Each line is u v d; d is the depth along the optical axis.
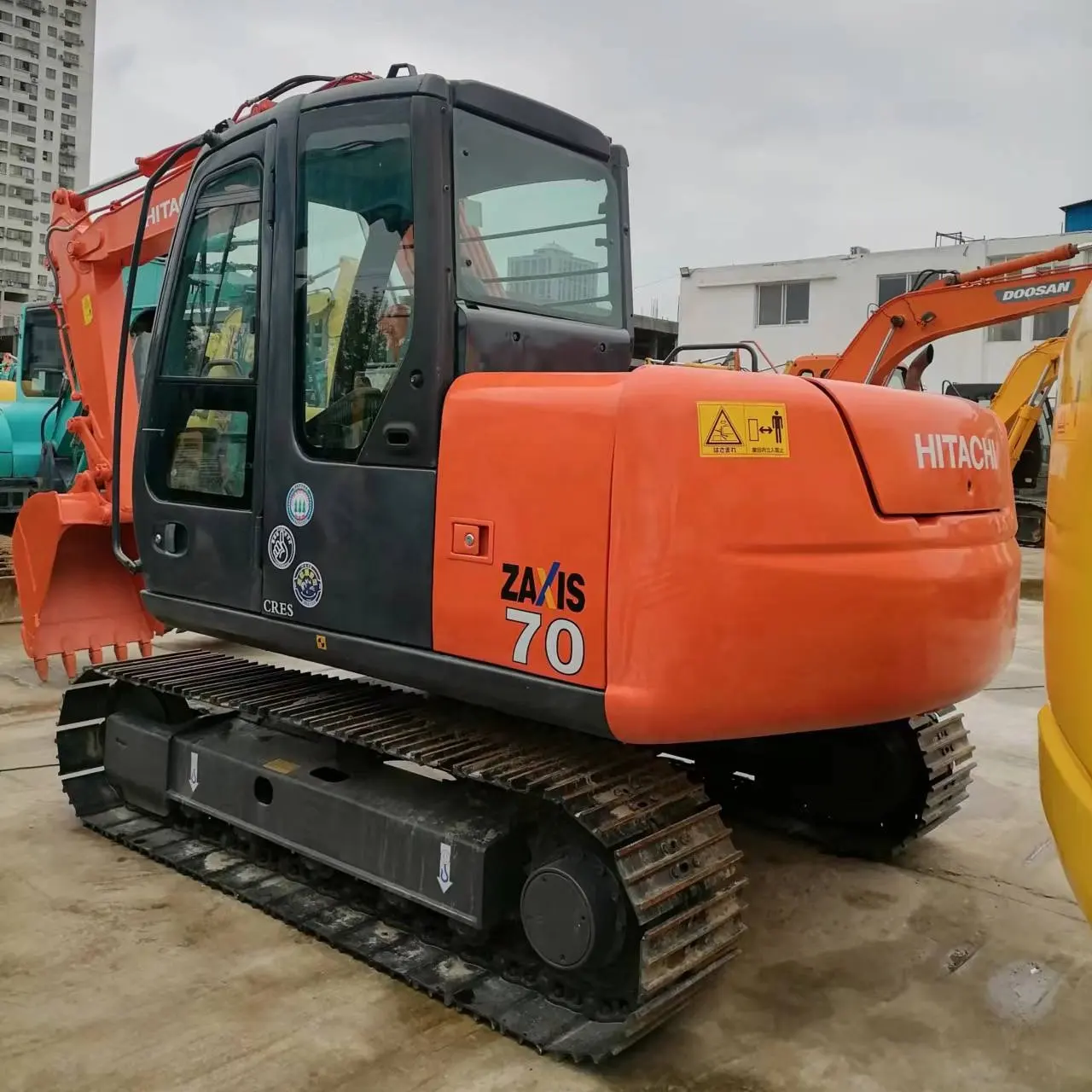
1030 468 15.01
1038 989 3.10
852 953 3.30
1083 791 1.87
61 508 5.64
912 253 23.08
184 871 3.75
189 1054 2.67
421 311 2.84
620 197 3.53
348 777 3.45
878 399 2.82
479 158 2.98
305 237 3.19
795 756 4.28
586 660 2.55
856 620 2.66
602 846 2.73
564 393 2.61
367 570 3.02
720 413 2.51
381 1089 2.54
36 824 4.23
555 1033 2.73
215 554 3.53
